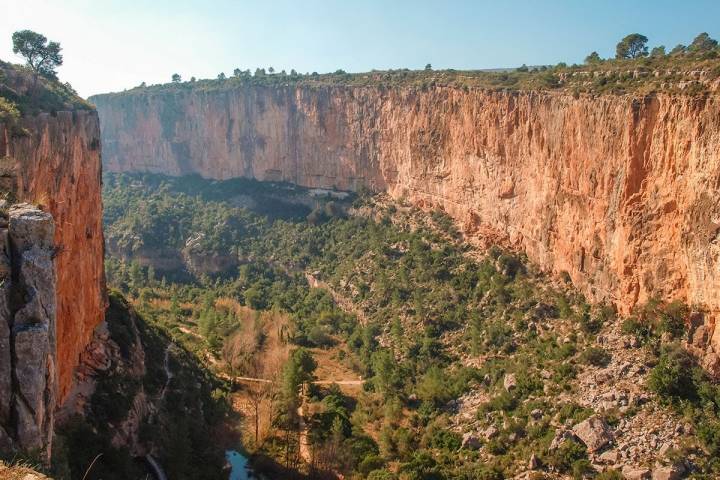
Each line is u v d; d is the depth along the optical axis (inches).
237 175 6166.3
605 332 2198.6
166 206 5949.8
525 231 2915.8
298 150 5521.7
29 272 813.2
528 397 2180.1
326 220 4968.0
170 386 2285.9
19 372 780.6
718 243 1722.4
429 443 2236.7
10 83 1838.1
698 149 1797.5
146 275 5098.4
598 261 2333.9
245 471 2185.0
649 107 2017.7
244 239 5339.6
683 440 1692.9
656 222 1995.6
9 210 858.1
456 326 2994.6
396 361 2960.1
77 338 1792.6
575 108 2427.4
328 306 4045.3
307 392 2832.2
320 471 2182.6
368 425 2527.1
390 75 4744.1
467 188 3464.6
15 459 754.8
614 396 1919.3
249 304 4421.8
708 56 2114.9
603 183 2266.2
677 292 1929.1
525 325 2596.0
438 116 3752.5
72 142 1829.5
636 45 3169.3
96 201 2161.7
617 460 1727.4
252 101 5841.5
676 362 1850.4
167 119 6574.8
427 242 3690.9
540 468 1829.5
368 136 4690.0
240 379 2987.2
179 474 1801.2
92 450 1576.0
